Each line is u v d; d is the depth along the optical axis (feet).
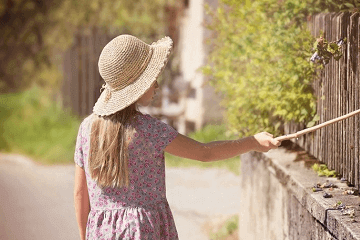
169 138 12.59
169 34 58.75
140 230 12.34
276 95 18.67
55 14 66.85
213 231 28.40
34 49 73.05
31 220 31.45
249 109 21.63
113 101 12.49
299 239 16.22
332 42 14.76
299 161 18.28
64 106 64.64
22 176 43.04
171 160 45.75
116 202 12.55
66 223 30.83
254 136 13.02
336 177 16.10
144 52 12.59
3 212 33.06
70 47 63.87
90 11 62.03
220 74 23.04
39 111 62.90
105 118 12.61
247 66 21.17
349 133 14.76
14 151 52.06
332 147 16.19
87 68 62.49
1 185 40.22
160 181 12.71
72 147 50.70
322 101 17.01
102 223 12.62
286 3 18.62
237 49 22.18
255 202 22.39
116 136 12.37
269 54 18.78
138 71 12.48
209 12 25.04
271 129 20.89
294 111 18.15
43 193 37.47
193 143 12.80
